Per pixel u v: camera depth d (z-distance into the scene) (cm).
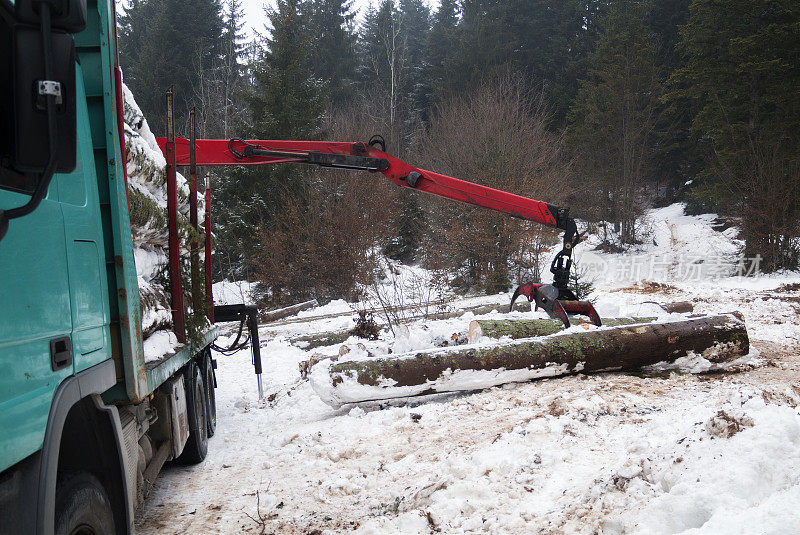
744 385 654
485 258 2111
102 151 318
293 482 480
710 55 3192
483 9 4906
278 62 2734
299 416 712
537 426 513
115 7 341
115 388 321
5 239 199
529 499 382
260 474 510
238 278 2684
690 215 3956
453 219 2159
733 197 2742
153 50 4450
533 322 778
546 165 2447
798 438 313
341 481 461
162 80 4438
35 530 198
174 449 453
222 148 783
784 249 2348
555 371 704
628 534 292
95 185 303
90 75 319
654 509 297
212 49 4991
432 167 2827
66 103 187
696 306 1342
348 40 5000
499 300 1464
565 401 583
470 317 1193
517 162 2270
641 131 3778
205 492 475
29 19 176
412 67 5409
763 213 2333
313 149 805
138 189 445
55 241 240
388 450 534
